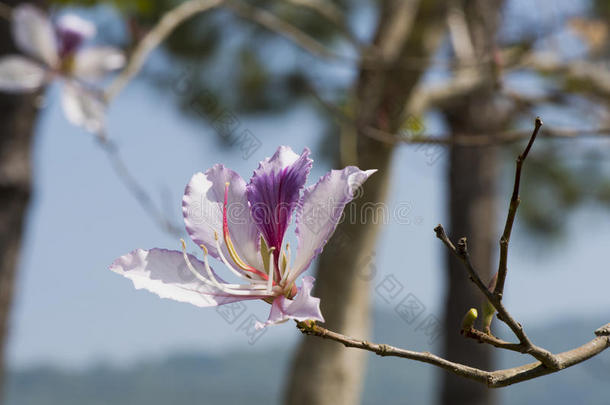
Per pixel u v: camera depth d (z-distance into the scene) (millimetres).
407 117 6102
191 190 2385
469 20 6855
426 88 7613
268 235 2363
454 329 9820
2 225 6273
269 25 6363
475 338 2131
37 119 6398
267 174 2414
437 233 2018
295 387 5922
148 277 2240
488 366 9672
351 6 11141
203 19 10562
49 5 6160
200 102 6293
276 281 2332
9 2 5988
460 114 9055
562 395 180250
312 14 10992
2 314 6293
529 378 2131
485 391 9602
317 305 2051
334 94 8320
